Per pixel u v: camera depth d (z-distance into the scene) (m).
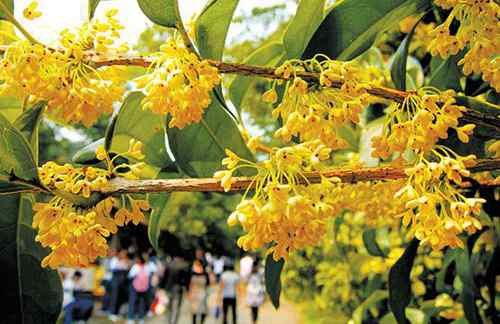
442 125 0.99
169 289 11.00
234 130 1.42
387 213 1.29
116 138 1.35
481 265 2.01
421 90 1.05
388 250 2.52
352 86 1.01
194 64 0.97
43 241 0.94
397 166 1.09
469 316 1.70
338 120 1.00
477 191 1.53
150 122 1.36
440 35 1.06
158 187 1.00
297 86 0.99
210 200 8.81
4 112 1.30
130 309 10.63
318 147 0.95
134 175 1.04
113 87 0.97
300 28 1.24
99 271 15.40
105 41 1.02
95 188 0.98
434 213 0.97
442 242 0.96
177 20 1.07
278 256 0.92
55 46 1.01
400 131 1.01
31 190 0.98
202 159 1.43
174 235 9.80
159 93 0.96
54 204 1.00
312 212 0.90
